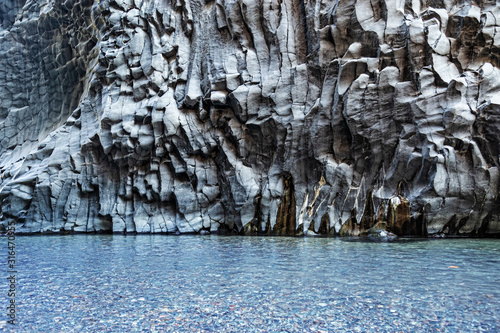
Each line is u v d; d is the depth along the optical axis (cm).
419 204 976
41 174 1373
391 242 873
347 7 1074
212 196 1242
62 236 1206
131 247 855
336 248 777
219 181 1245
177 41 1339
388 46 1029
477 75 972
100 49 1442
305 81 1138
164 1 1374
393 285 454
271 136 1164
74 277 527
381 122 1030
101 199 1357
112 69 1396
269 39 1196
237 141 1198
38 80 1928
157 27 1373
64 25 1795
